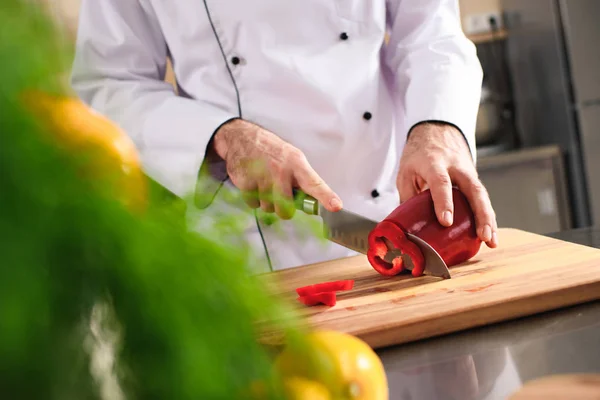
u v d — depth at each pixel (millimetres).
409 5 1312
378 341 753
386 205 1311
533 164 2520
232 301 286
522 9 2693
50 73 261
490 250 1024
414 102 1179
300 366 371
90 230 269
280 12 1237
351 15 1267
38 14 251
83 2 1306
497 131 2689
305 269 1064
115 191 278
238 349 293
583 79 2549
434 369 671
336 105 1249
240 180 1016
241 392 298
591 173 2566
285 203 461
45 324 268
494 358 680
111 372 291
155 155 1159
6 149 257
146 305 280
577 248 975
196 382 284
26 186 258
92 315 283
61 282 269
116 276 278
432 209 954
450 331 774
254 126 1079
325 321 789
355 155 1280
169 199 307
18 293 254
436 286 879
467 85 1201
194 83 1290
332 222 968
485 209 959
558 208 2559
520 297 790
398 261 959
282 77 1242
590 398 482
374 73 1282
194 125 1124
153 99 1220
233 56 1255
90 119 290
